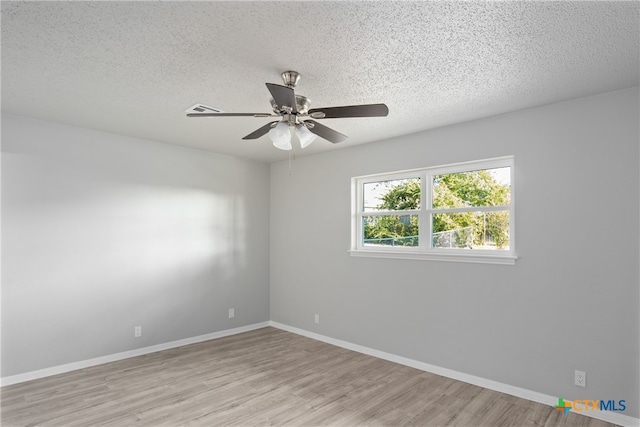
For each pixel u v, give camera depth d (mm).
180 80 2439
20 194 3182
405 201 3826
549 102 2773
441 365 3340
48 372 3270
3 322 3062
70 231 3445
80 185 3518
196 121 3324
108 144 3709
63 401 2773
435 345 3391
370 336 3922
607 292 2525
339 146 4191
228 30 1830
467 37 1881
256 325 5004
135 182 3896
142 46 1991
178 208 4242
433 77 2363
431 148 3484
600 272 2555
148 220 3984
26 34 1860
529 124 2904
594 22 1729
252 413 2617
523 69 2238
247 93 2666
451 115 3082
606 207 2547
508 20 1725
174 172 4219
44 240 3295
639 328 2406
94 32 1847
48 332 3287
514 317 2926
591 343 2574
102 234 3645
